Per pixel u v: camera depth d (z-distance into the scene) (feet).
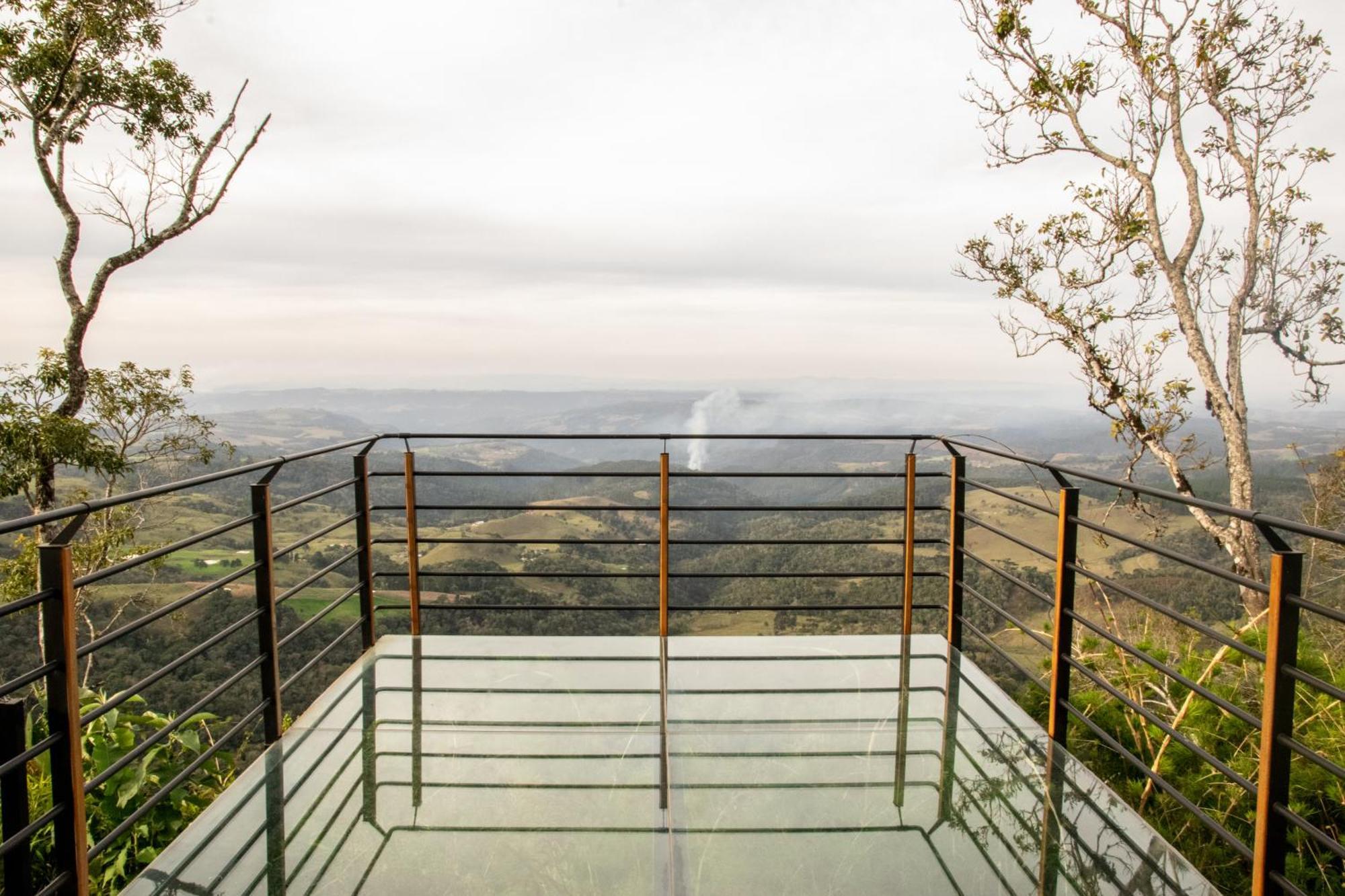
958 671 10.24
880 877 6.09
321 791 7.32
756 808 7.06
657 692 9.59
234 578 7.29
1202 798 8.91
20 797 4.85
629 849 6.44
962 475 10.70
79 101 40.32
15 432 34.14
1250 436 33.96
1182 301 32.04
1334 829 7.80
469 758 7.95
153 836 8.12
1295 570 4.90
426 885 5.96
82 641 37.55
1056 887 5.98
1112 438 32.37
